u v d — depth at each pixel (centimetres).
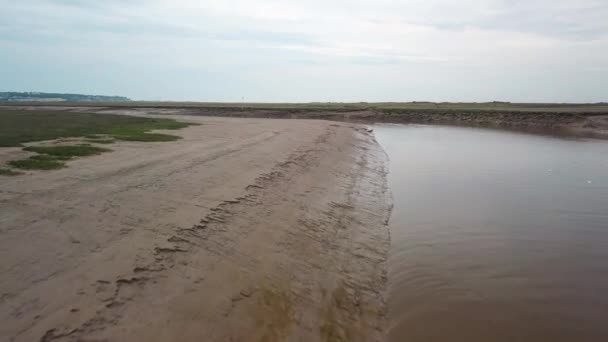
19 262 576
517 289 754
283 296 641
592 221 1170
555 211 1274
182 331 495
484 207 1319
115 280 558
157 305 531
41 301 491
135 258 625
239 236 801
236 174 1269
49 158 1300
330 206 1188
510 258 902
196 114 7038
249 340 517
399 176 1847
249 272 680
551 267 855
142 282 570
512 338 599
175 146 1791
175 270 621
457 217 1209
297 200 1147
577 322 644
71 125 2747
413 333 611
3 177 1022
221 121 4266
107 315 489
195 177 1171
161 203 896
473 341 591
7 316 456
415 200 1409
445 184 1672
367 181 1667
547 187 1614
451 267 854
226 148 1809
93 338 449
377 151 2716
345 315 641
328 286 718
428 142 3378
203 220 823
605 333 614
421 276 808
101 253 629
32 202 830
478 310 679
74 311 483
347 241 955
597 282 786
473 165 2150
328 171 1670
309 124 4231
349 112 7006
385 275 814
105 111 7012
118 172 1160
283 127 3444
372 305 689
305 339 553
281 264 741
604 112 5597
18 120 3131
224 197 997
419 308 684
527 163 2220
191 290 581
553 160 2336
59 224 724
